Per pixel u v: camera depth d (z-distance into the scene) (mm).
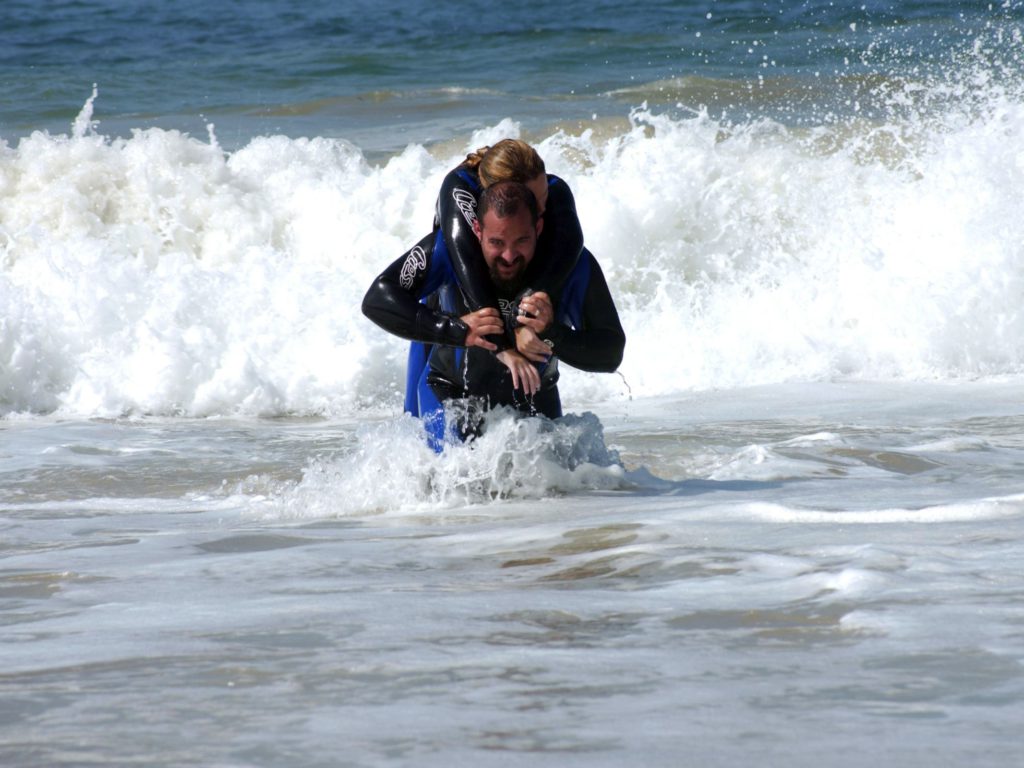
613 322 18281
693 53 89625
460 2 138875
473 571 12695
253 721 7387
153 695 8047
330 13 133375
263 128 60688
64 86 79938
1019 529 12969
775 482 18750
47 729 7355
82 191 39406
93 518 18297
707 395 29750
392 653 8984
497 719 7277
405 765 6508
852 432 23891
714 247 37719
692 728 6988
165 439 26141
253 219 39188
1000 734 6680
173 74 87625
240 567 13344
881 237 36656
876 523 14078
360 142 54906
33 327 30938
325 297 33406
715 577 11477
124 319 31984
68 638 10023
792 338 33281
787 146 42062
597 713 7352
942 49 77688
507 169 17438
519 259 17188
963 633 8891
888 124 44188
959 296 33125
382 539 15109
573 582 11781
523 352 17141
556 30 107500
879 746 6543
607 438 23828
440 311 18281
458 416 18656
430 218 39062
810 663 8336
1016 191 36969
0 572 13633
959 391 29375
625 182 38375
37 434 26828
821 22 97812
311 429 27672
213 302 32719
